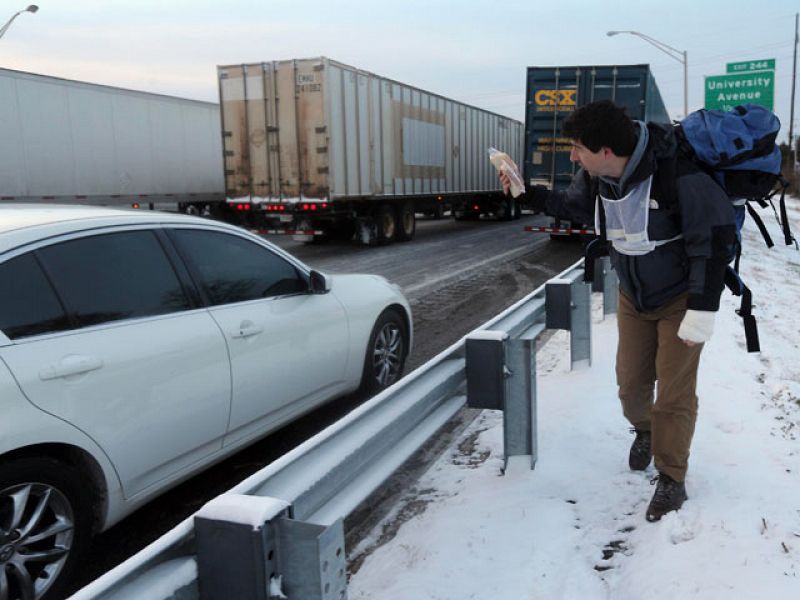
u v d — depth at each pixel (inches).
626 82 609.0
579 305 207.6
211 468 163.6
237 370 142.7
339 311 181.9
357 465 89.7
